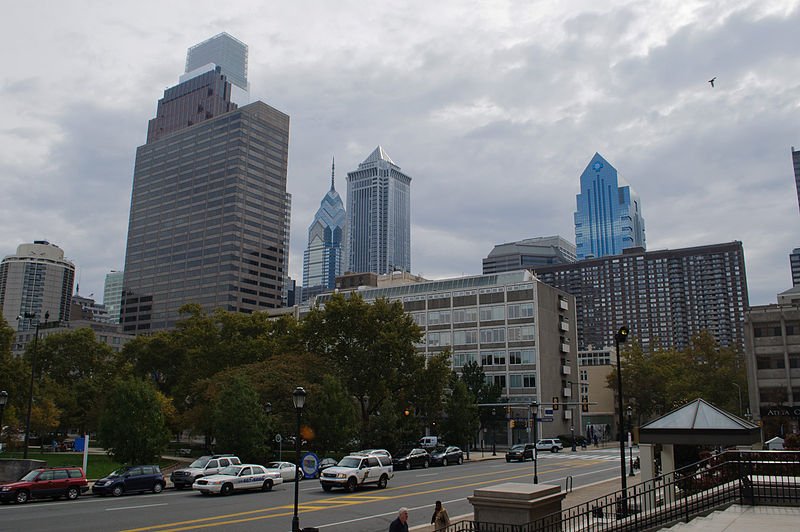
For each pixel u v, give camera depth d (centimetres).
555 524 1327
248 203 19612
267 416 4647
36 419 6197
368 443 5559
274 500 2795
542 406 8131
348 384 5828
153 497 2944
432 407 6250
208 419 5434
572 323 10031
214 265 19075
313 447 5016
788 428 5594
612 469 4553
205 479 3016
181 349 7319
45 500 2812
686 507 1495
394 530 1502
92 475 4050
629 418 10756
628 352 11369
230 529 1992
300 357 5681
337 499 2834
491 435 8869
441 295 9700
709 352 9831
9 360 5403
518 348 8900
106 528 1981
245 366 5716
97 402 7419
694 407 2097
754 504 1562
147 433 4019
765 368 6438
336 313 6031
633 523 1500
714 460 2061
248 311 19000
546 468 4684
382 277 13012
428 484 3506
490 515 1352
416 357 6138
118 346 18938
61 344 9519
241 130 19800
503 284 9219
